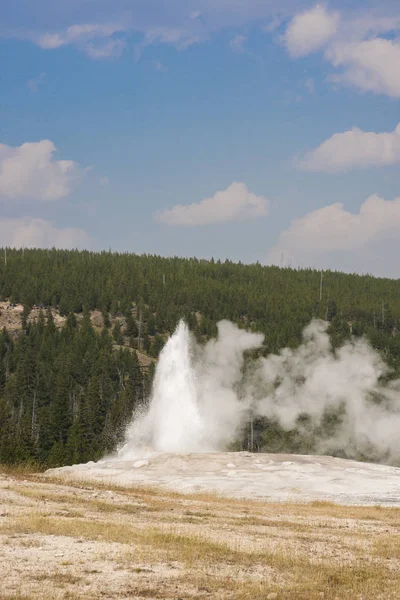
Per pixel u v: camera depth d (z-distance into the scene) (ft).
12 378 396.78
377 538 71.82
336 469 122.72
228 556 58.54
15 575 48.29
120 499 89.81
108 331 543.39
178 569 53.16
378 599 48.93
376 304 593.42
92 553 55.83
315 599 47.70
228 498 99.25
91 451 290.76
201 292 629.92
